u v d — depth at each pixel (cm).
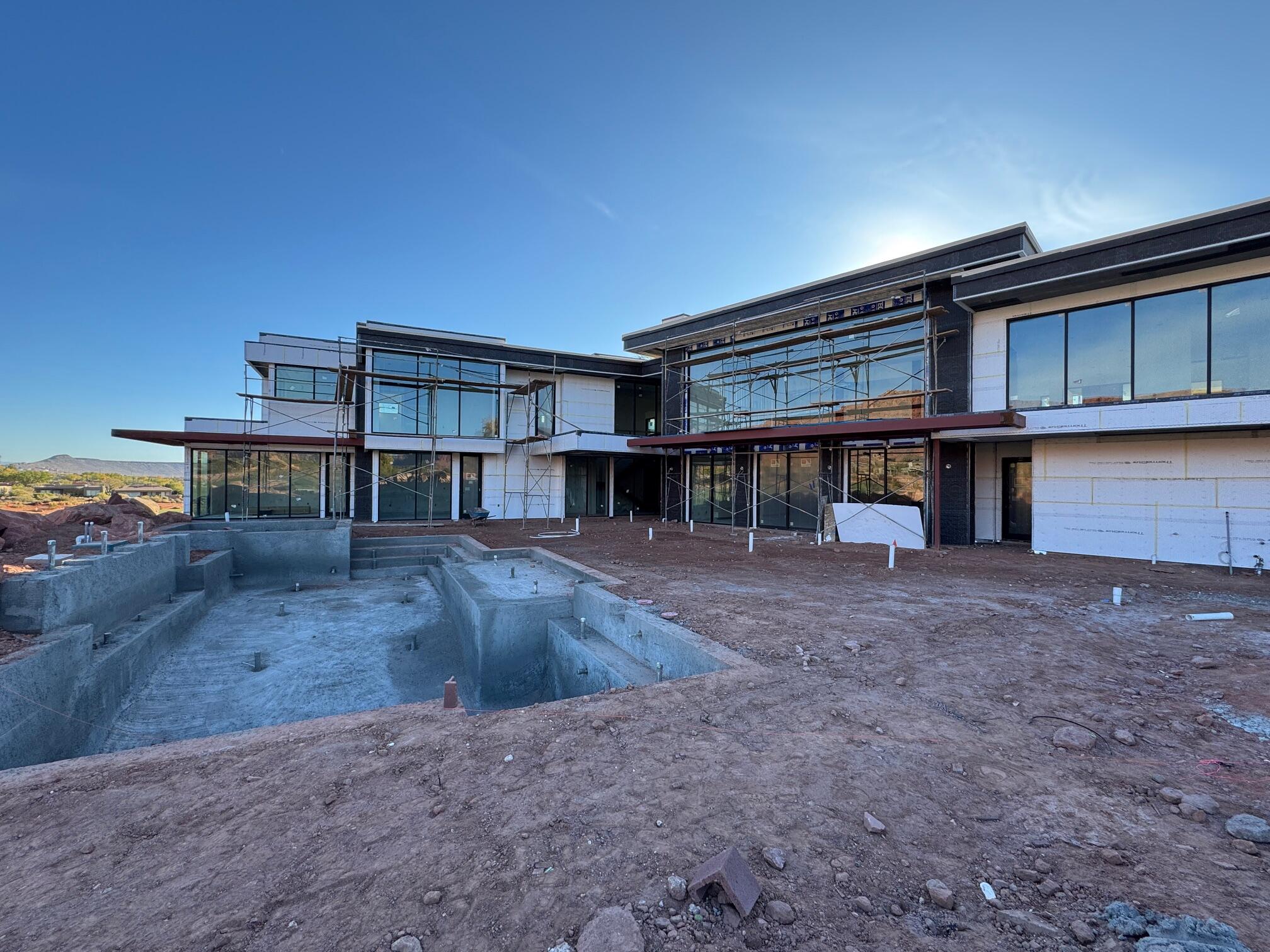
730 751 340
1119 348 1213
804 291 1772
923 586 887
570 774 310
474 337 2394
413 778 307
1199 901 213
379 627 1066
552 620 867
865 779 307
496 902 210
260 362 2112
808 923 201
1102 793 298
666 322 2236
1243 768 327
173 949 190
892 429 1359
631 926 196
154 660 823
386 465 2167
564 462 2464
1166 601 780
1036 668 502
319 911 207
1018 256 1342
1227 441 1102
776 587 872
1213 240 1014
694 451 2189
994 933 197
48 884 225
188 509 1975
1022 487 1545
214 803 283
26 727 503
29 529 1039
